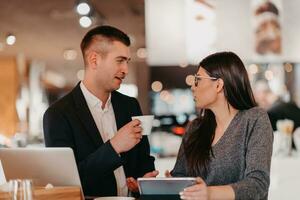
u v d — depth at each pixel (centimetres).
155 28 657
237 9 642
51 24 788
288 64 643
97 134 275
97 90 283
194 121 263
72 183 229
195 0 648
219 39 646
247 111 247
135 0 682
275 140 563
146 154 300
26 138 862
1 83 960
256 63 646
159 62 660
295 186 538
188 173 256
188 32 652
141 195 222
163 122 691
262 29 639
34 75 982
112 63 276
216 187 214
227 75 245
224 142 246
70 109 276
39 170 230
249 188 218
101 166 249
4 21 782
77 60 980
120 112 294
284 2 636
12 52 934
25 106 967
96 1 687
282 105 616
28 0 700
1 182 228
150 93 723
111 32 279
